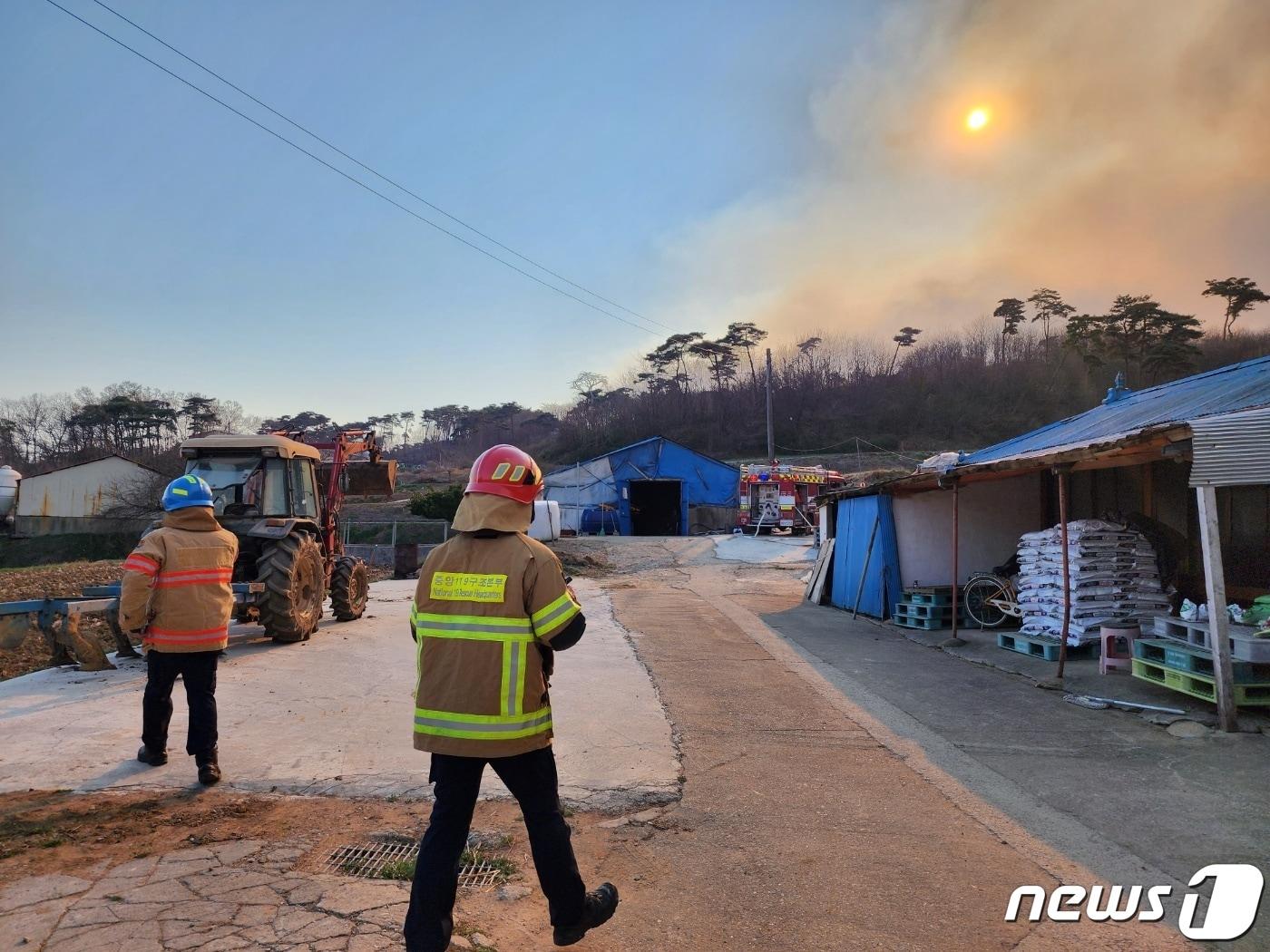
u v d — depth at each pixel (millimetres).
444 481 61312
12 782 4652
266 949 2879
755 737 6027
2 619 7691
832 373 81938
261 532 9180
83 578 19719
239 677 7418
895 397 77125
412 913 2674
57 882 3389
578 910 2869
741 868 3816
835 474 34656
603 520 35656
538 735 2793
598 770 5129
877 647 10156
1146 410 10531
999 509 12672
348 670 7906
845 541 14641
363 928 3037
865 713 6812
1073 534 8805
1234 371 10469
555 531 28797
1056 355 79688
